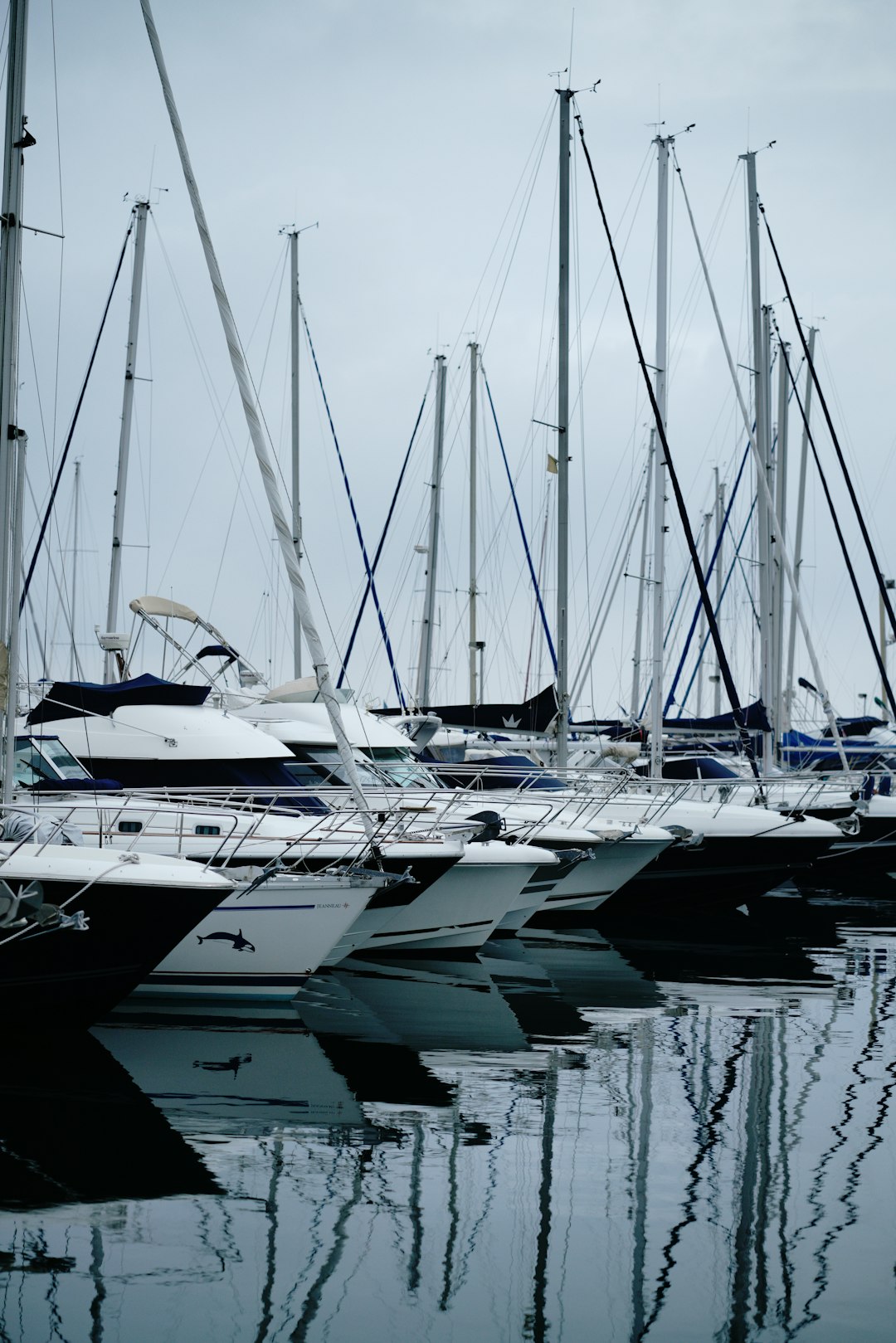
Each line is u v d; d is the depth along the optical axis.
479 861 34.75
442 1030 27.72
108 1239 16.62
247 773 37.47
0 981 23.91
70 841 27.86
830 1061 25.91
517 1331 14.67
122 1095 22.27
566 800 41.38
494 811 37.88
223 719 38.59
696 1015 30.05
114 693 38.88
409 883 32.69
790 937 43.03
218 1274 15.80
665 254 57.00
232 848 30.84
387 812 29.23
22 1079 23.06
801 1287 15.91
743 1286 15.89
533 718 50.03
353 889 27.77
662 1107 22.61
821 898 53.97
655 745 52.75
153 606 44.44
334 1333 14.59
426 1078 24.05
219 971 28.41
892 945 41.47
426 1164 19.55
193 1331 14.50
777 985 33.94
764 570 61.78
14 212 26.92
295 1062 24.69
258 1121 21.20
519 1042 27.08
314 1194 18.27
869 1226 17.69
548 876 40.00
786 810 49.38
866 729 70.31
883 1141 21.05
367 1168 19.31
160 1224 17.08
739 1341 14.55
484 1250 16.66
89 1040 25.73
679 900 47.06
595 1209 18.06
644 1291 15.72
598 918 46.88
